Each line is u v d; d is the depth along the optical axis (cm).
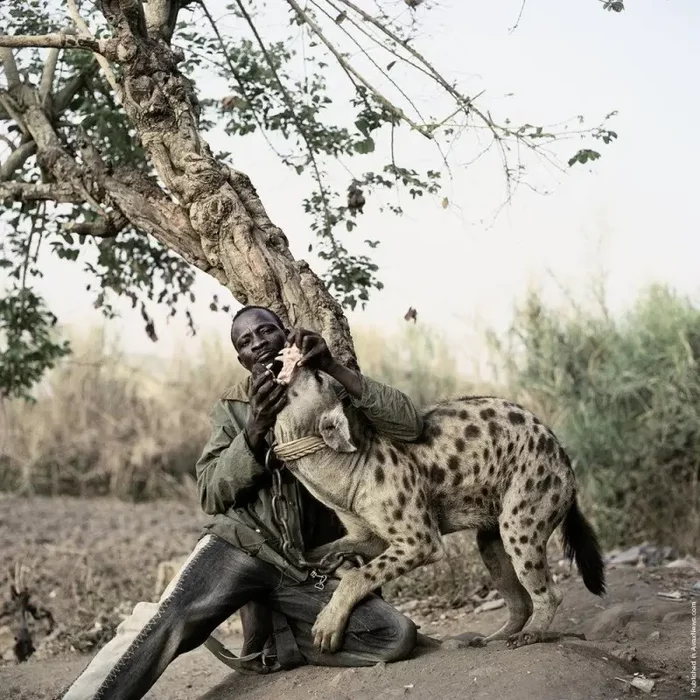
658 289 1083
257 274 546
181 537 1098
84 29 554
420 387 1292
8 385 846
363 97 604
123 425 1454
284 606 508
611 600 665
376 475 484
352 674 480
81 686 468
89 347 1484
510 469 502
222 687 516
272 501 496
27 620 761
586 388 1027
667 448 958
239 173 570
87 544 1057
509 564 533
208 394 1473
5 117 683
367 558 516
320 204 677
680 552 880
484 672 453
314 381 472
